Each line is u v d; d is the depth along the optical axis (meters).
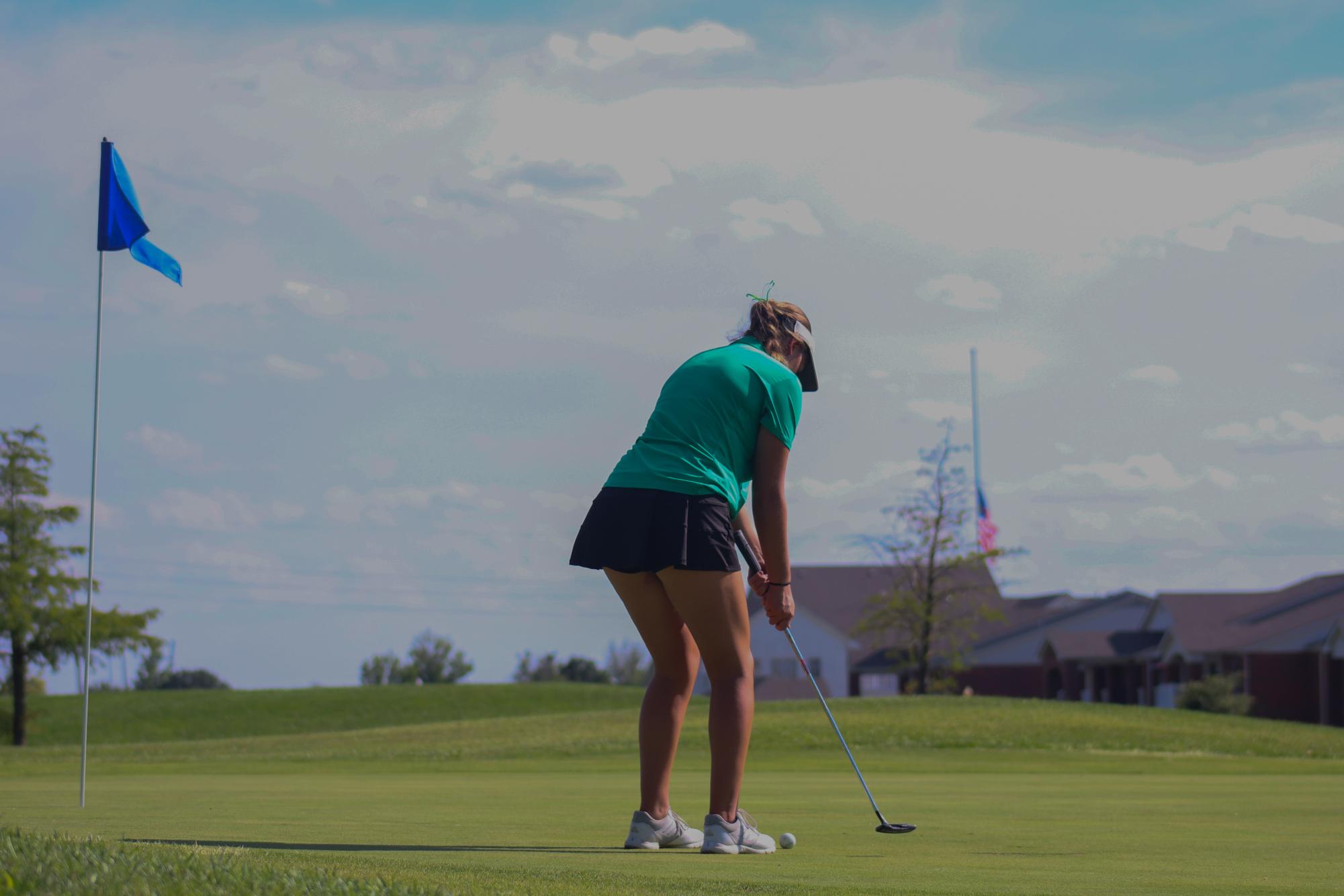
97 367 8.95
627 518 5.27
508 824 6.27
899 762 20.77
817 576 78.88
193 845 4.64
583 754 23.70
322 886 3.47
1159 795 10.16
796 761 20.83
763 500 5.45
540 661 103.94
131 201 9.92
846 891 3.78
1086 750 25.27
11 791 8.99
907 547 56.94
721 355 5.49
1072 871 4.51
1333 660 54.91
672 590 5.28
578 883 3.81
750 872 4.25
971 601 58.84
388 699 67.62
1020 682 74.75
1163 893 3.88
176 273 10.20
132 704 65.12
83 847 3.95
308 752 25.14
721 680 5.31
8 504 47.47
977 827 6.64
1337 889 4.04
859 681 75.88
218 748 28.23
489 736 28.52
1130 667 68.38
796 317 5.84
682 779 12.41
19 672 48.47
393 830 5.80
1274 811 8.08
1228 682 51.59
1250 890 3.99
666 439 5.34
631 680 102.31
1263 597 62.66
